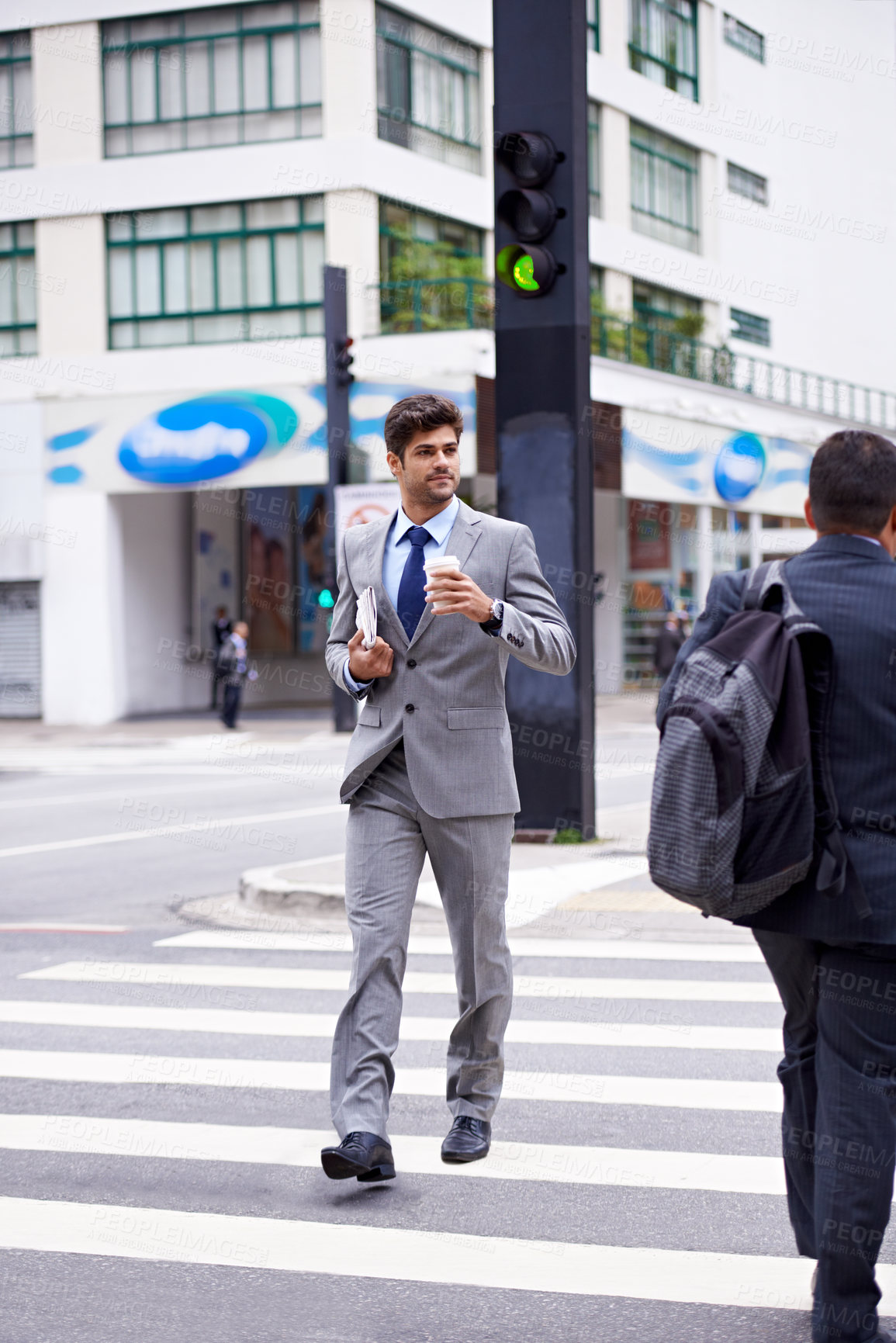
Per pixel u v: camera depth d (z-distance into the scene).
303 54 25.59
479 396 23.95
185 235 26.45
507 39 9.90
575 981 6.72
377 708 4.23
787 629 2.91
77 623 26.91
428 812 4.15
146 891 9.70
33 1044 5.89
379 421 24.44
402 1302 3.48
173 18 26.33
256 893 8.81
